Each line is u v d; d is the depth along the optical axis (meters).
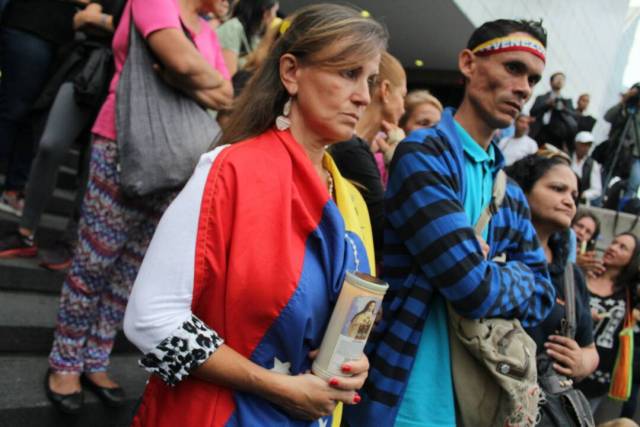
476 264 1.56
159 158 2.06
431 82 9.80
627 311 3.63
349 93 1.29
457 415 1.66
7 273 2.88
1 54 3.26
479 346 1.59
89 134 2.97
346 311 1.16
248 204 1.16
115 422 2.37
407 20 7.90
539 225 2.21
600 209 6.38
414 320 1.63
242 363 1.13
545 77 10.41
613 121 7.39
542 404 1.88
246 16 3.54
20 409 2.07
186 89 2.15
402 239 1.65
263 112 1.34
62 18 3.27
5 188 3.43
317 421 1.27
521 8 9.01
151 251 1.17
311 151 1.36
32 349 2.58
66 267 3.12
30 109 3.29
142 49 2.12
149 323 1.12
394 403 1.61
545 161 2.23
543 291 1.71
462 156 1.75
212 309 1.17
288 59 1.32
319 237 1.21
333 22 1.28
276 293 1.14
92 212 2.16
